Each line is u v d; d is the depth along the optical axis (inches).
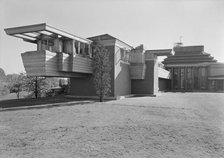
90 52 718.5
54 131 253.6
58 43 584.7
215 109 457.1
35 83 816.9
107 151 183.0
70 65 605.3
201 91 1449.3
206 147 195.9
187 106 509.7
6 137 227.0
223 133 246.5
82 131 254.1
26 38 603.8
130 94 932.0
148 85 927.0
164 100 681.0
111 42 732.0
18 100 677.3
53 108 459.5
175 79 1688.0
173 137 229.3
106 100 674.2
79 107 478.0
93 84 733.3
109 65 655.1
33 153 177.6
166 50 1024.9
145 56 943.7
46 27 499.5
